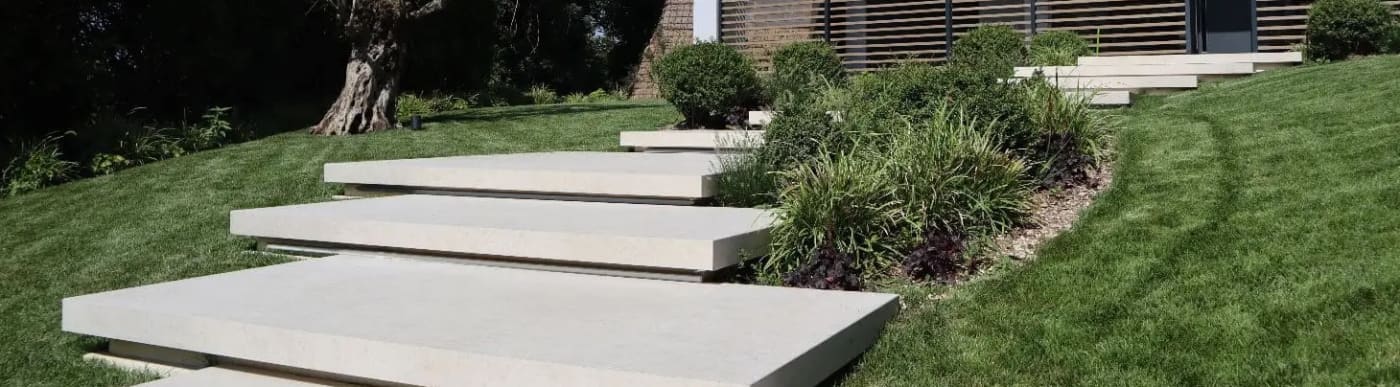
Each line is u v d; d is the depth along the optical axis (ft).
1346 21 39.60
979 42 44.29
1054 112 23.49
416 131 42.88
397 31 44.50
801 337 12.85
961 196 19.30
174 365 14.71
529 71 87.61
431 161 27.22
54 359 15.23
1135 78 36.47
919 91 23.88
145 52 47.21
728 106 35.94
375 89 44.39
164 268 20.40
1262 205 17.74
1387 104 23.86
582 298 15.42
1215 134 23.86
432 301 15.20
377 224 19.63
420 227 19.12
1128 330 13.52
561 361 11.72
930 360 13.38
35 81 39.70
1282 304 13.52
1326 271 14.35
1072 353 13.08
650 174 22.07
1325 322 12.82
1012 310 14.90
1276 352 12.27
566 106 56.29
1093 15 53.57
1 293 19.30
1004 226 18.97
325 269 18.11
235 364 14.24
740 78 35.73
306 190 28.27
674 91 35.78
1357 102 24.81
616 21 94.94
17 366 14.96
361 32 44.01
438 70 66.03
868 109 24.03
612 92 86.22
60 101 40.86
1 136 38.27
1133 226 17.85
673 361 11.73
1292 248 15.44
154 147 38.04
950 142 19.99
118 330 14.87
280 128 48.26
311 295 15.66
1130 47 53.01
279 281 16.85
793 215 17.83
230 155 36.81
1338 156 19.98
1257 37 47.32
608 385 11.40
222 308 14.69
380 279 17.07
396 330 13.29
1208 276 14.93
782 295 15.55
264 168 32.78
